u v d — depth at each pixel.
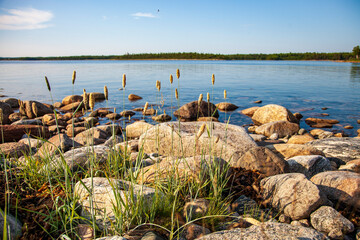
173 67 72.00
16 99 17.92
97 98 20.14
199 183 3.40
